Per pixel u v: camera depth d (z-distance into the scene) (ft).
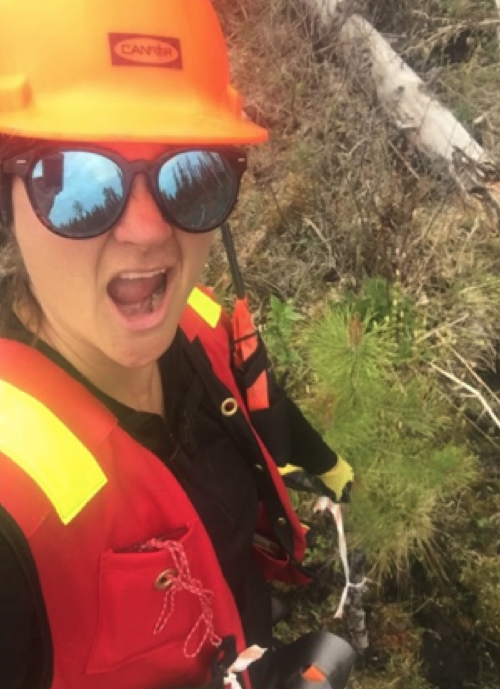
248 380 1.85
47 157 1.13
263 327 4.13
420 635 3.42
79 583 1.22
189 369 1.60
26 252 1.22
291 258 4.37
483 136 4.51
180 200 1.20
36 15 1.18
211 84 1.33
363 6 4.84
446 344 3.79
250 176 4.71
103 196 1.14
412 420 3.17
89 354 1.33
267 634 1.98
